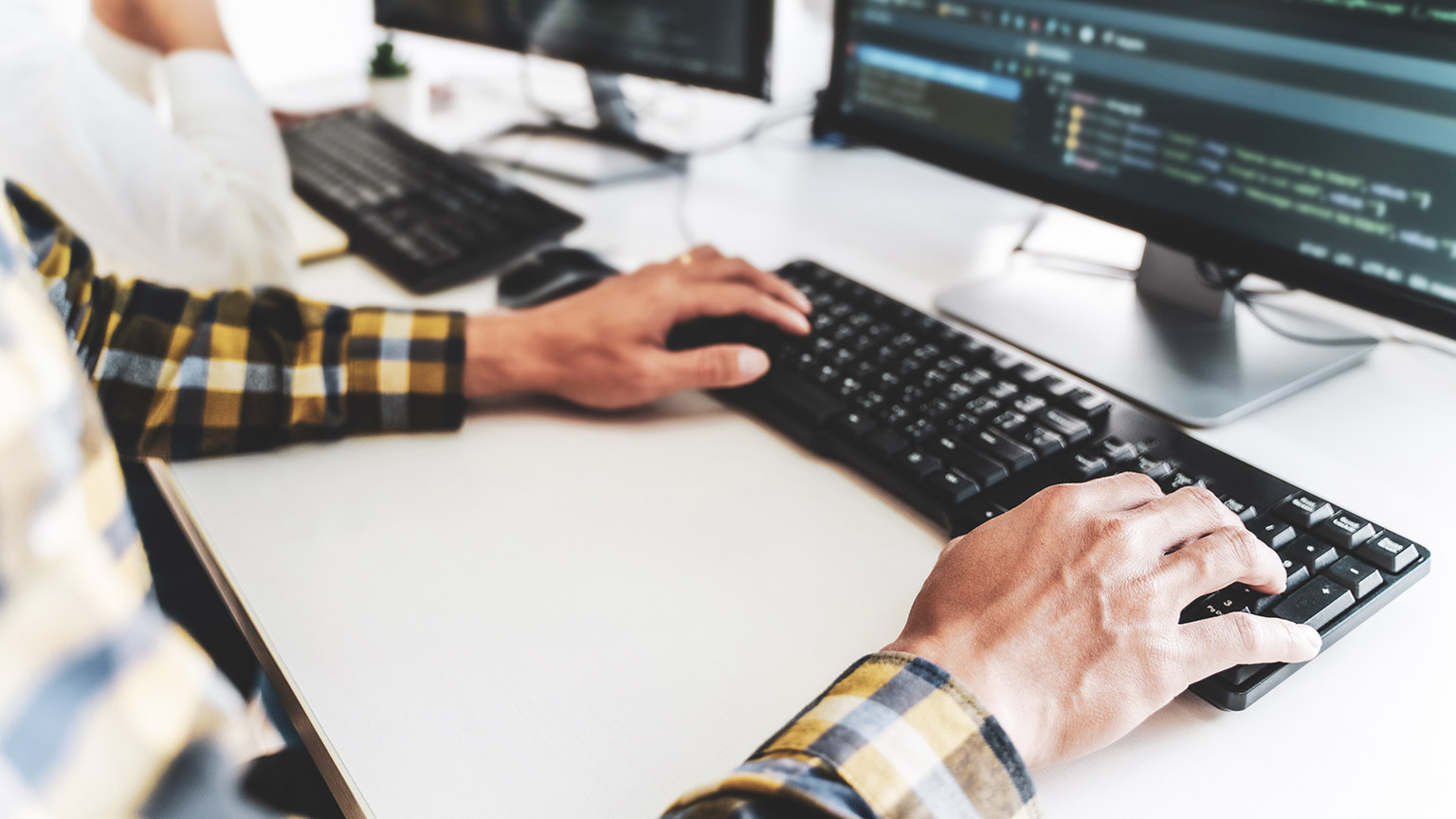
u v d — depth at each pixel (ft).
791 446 1.78
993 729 1.08
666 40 3.06
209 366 1.75
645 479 1.69
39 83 2.16
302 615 1.37
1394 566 1.35
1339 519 1.41
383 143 3.09
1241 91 1.86
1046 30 2.14
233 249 2.36
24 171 2.20
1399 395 1.90
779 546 1.52
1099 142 2.12
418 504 1.61
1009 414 1.68
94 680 0.90
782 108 3.68
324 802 1.25
